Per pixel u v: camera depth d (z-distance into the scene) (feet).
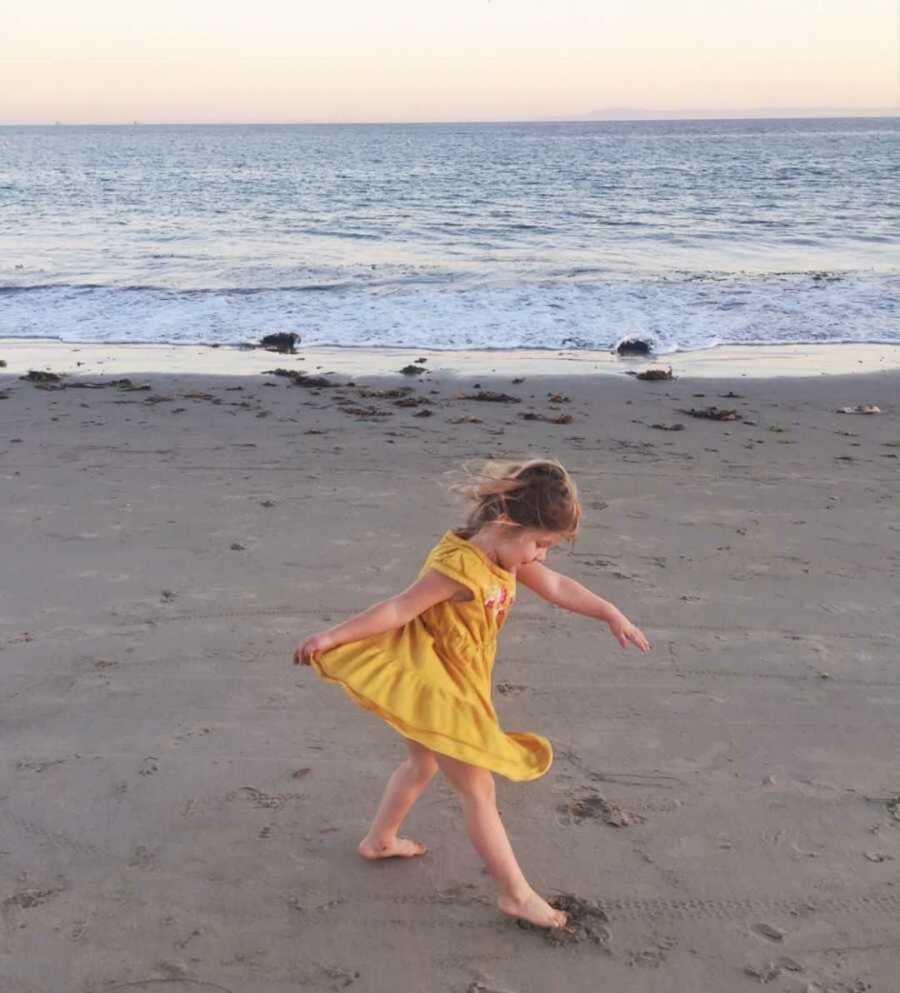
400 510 20.48
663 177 167.32
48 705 12.96
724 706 13.24
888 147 331.77
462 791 9.13
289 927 9.10
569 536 9.11
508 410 31.14
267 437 26.73
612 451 25.98
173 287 56.95
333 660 8.75
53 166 222.48
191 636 14.90
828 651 14.80
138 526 19.45
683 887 9.74
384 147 364.79
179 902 9.40
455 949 8.87
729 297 53.52
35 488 21.84
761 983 8.52
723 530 19.83
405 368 37.73
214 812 10.80
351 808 10.93
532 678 13.94
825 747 12.30
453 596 8.94
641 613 15.98
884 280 58.13
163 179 168.45
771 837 10.53
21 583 16.74
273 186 147.95
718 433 28.45
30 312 50.34
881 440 27.94
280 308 51.42
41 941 8.85
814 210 105.19
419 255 71.46
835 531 19.89
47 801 10.94
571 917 9.30
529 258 69.36
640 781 11.55
